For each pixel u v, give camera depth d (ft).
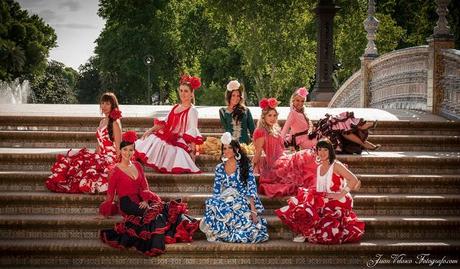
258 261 25.62
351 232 25.99
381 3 145.48
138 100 199.00
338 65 107.96
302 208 25.84
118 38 183.83
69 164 28.50
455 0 119.03
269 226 26.78
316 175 26.55
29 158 30.07
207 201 26.37
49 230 26.27
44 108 42.45
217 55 180.04
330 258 25.85
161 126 29.96
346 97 58.39
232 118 30.68
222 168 26.48
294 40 149.69
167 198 27.71
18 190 28.66
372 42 52.65
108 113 28.94
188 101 29.94
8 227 26.20
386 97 49.19
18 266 25.13
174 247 25.22
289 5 148.25
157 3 187.11
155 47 185.26
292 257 25.68
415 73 44.21
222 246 25.36
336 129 32.12
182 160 29.40
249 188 26.32
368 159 30.83
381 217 27.86
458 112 38.27
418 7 138.62
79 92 260.42
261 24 148.77
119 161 27.66
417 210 28.58
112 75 196.13
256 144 28.84
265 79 157.38
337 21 145.69
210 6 152.56
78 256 25.30
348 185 26.00
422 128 36.32
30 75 193.36
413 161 31.07
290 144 32.07
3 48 169.68
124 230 25.30
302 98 31.83
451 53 38.86
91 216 26.86
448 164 31.19
